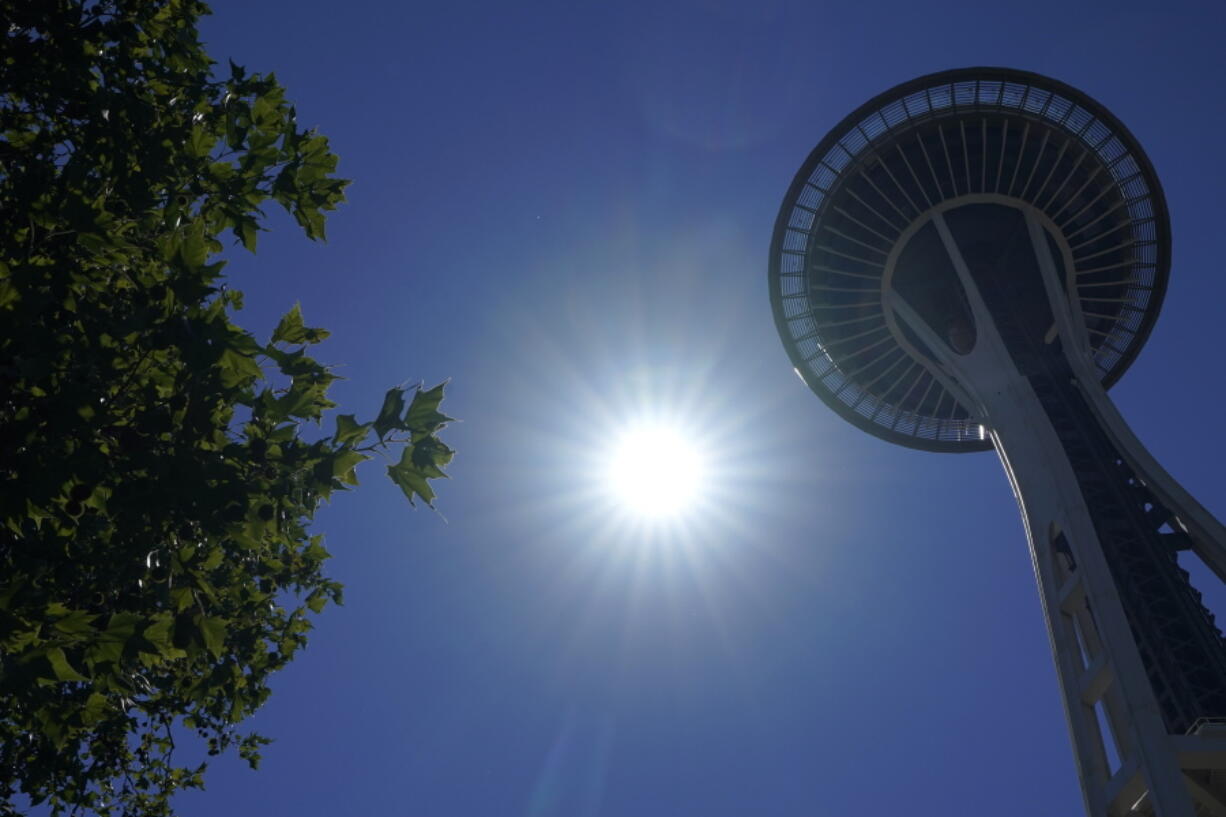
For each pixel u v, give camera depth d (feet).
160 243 33.78
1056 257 211.82
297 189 37.91
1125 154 198.80
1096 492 152.87
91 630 26.35
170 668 46.55
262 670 52.19
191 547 30.53
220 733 57.82
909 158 209.87
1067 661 127.54
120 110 37.19
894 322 210.59
